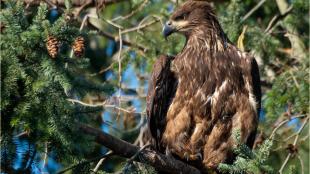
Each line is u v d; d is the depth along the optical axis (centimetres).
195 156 1334
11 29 1004
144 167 1115
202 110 1318
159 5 1753
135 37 1702
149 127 1341
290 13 1706
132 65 1636
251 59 1339
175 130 1332
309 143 1566
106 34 1656
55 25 1023
